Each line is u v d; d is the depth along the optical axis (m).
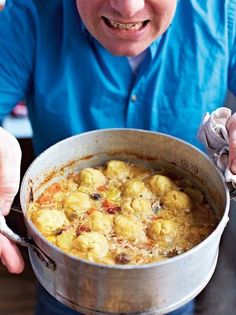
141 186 0.55
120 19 0.57
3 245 0.48
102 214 0.51
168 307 0.45
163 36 0.67
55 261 0.43
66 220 0.51
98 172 0.57
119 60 0.67
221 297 0.56
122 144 0.58
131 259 0.46
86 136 0.56
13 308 0.60
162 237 0.49
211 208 0.54
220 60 0.71
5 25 0.69
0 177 0.50
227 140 0.54
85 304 0.45
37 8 0.68
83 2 0.58
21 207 0.46
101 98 0.69
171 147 0.56
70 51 0.68
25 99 0.76
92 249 0.46
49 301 0.59
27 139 0.80
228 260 0.60
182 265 0.42
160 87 0.70
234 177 0.50
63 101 0.70
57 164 0.55
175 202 0.53
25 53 0.69
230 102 0.84
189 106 0.71
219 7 0.70
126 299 0.43
